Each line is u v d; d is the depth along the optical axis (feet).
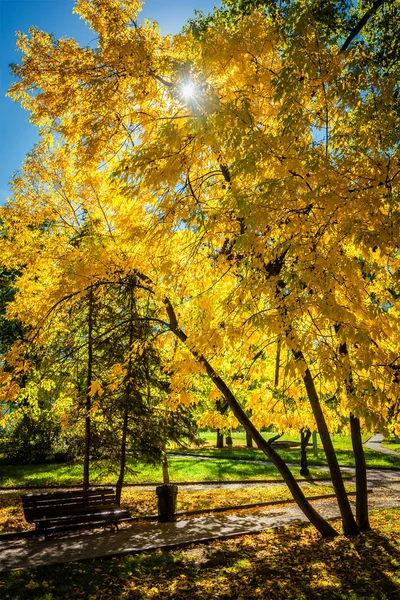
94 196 33.04
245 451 101.30
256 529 30.01
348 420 31.78
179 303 28.96
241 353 25.23
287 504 42.93
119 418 41.86
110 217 31.94
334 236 17.26
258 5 25.68
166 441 44.29
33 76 25.27
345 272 16.53
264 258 17.80
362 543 25.66
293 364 17.11
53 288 31.48
